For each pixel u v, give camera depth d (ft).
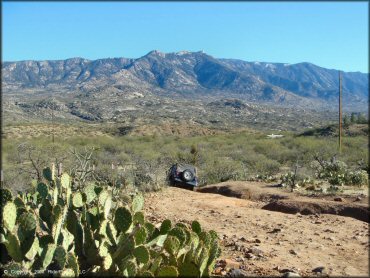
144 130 217.15
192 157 76.74
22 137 138.72
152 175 50.80
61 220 16.42
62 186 18.78
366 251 21.44
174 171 53.16
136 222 17.21
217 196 43.60
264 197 44.32
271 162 78.79
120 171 49.96
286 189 48.01
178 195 43.86
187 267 15.46
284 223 29.04
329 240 24.03
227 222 29.48
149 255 15.64
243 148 111.55
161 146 119.03
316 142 109.19
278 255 20.72
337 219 30.50
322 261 19.71
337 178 51.85
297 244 23.07
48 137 141.18
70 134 174.81
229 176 63.77
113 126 242.58
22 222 15.74
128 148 108.27
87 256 16.58
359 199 38.27
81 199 17.78
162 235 17.47
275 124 337.11
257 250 21.21
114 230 16.38
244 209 35.19
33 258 15.76
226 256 20.70
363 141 103.45
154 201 38.68
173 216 31.30
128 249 15.79
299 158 85.05
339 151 86.53
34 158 50.42
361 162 71.87
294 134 153.89
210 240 17.24
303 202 35.55
